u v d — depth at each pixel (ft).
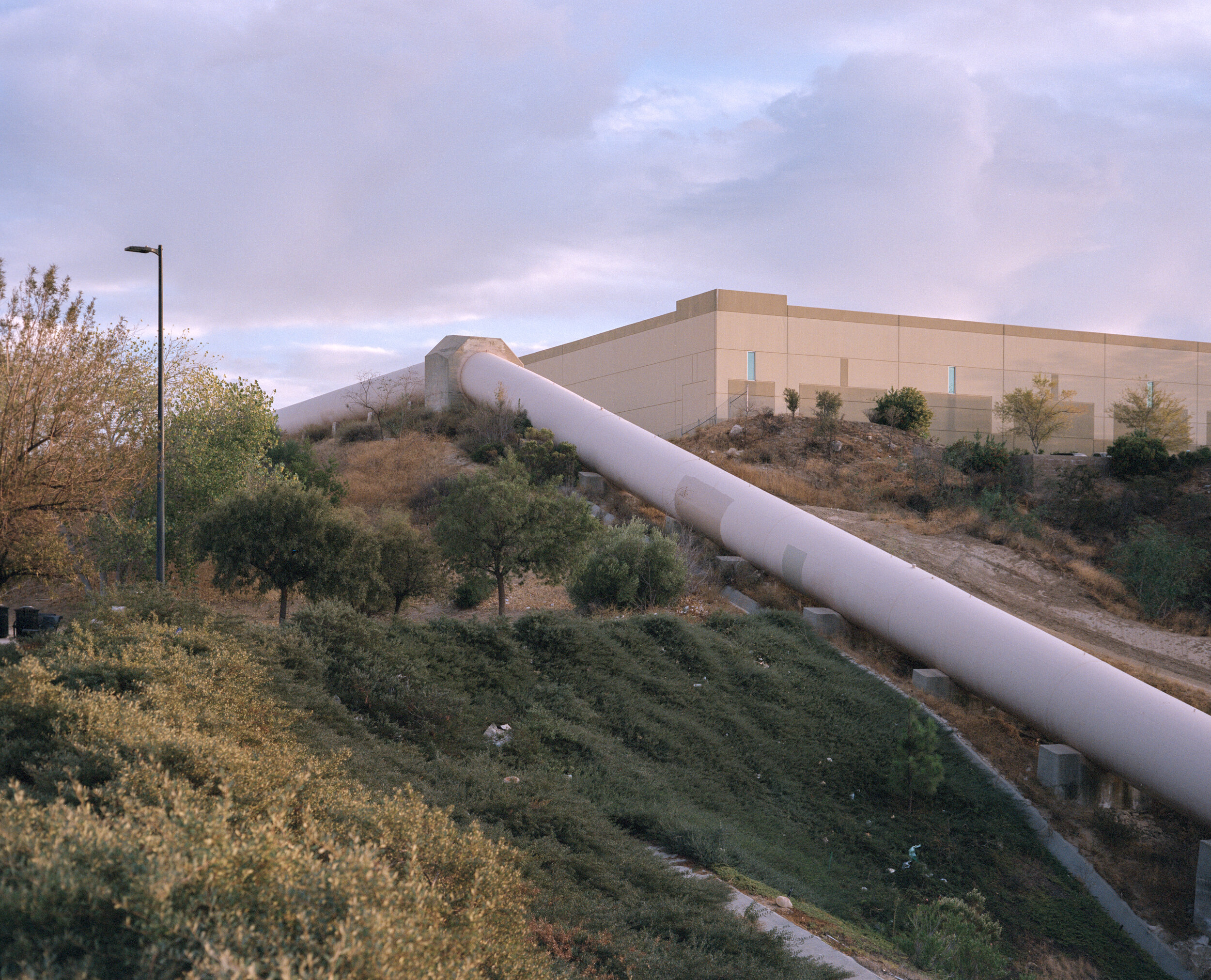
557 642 61.52
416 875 15.39
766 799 52.85
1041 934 47.52
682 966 26.30
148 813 16.02
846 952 33.32
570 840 35.63
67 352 61.57
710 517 99.19
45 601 96.32
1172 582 97.66
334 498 107.76
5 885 12.30
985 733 65.92
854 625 82.43
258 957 11.91
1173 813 59.31
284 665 45.85
